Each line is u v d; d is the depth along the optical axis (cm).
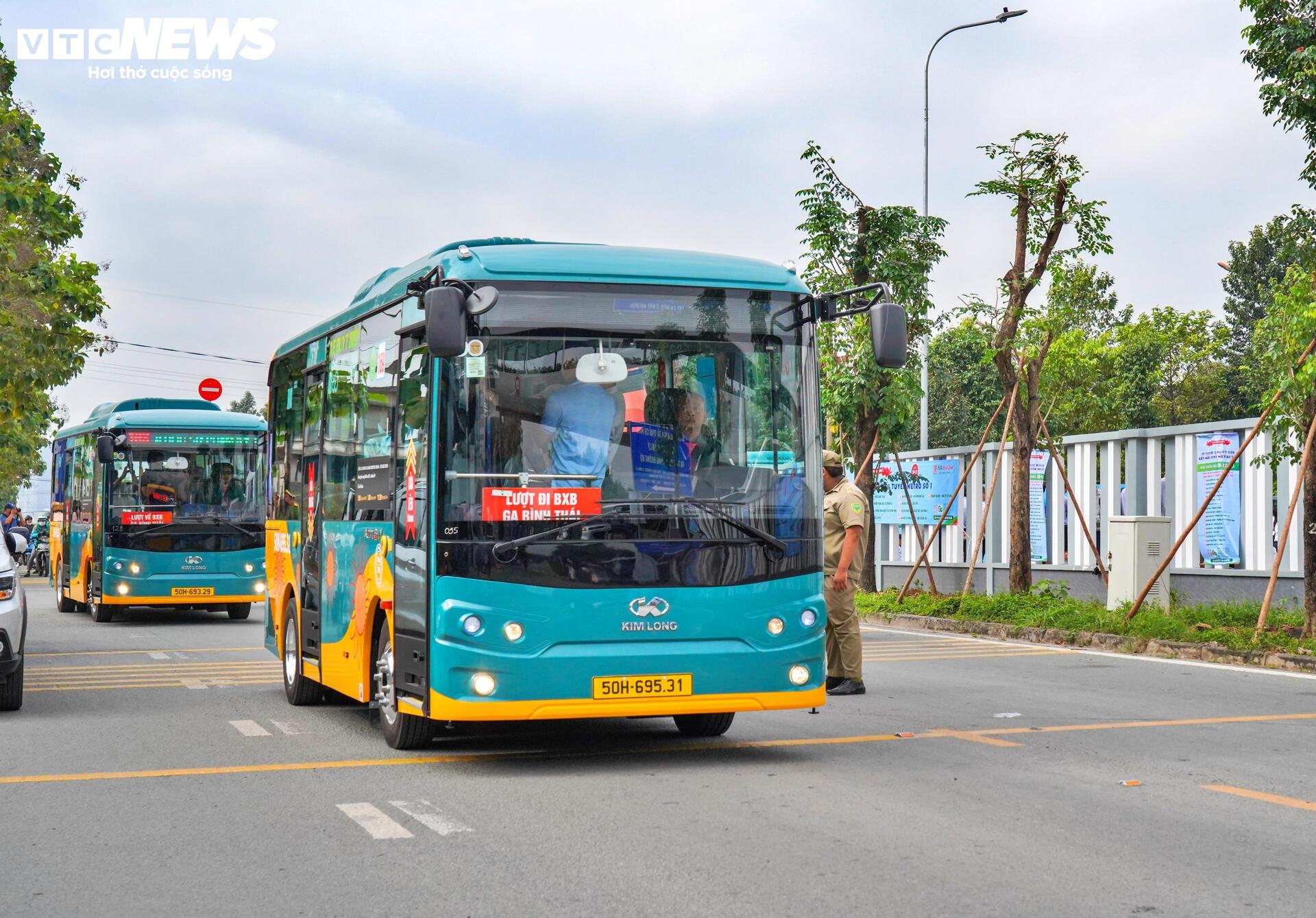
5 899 582
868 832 691
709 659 867
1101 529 2248
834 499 1286
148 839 693
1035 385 2172
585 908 555
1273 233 6344
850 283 2383
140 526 2278
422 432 880
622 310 881
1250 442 1764
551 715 843
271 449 1417
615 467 866
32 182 2172
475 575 843
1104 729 1055
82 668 1588
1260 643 1584
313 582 1184
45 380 2262
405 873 617
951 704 1206
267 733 1064
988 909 548
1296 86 1590
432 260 930
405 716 946
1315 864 622
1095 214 2083
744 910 549
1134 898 564
